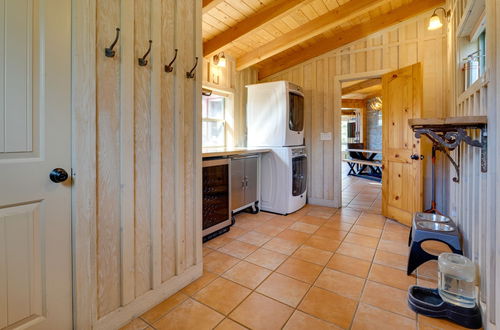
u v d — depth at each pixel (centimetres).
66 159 127
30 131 117
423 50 338
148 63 160
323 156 423
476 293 166
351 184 631
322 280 201
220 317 159
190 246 196
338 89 402
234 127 416
